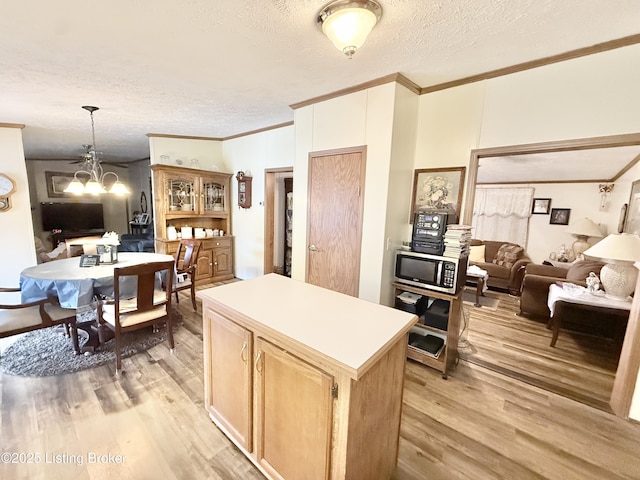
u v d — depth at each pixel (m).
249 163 4.62
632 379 1.93
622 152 3.31
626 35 1.78
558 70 2.06
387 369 1.29
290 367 1.24
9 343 2.74
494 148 2.35
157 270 2.42
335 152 2.82
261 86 2.63
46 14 1.57
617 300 2.84
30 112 3.31
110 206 7.87
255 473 1.50
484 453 1.66
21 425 1.77
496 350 2.88
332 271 2.97
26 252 3.79
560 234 5.62
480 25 1.68
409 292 2.76
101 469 1.50
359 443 1.17
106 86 2.61
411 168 2.77
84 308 2.41
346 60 2.13
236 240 5.07
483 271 4.54
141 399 2.02
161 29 1.73
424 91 2.67
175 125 4.05
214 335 1.67
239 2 1.48
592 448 1.72
